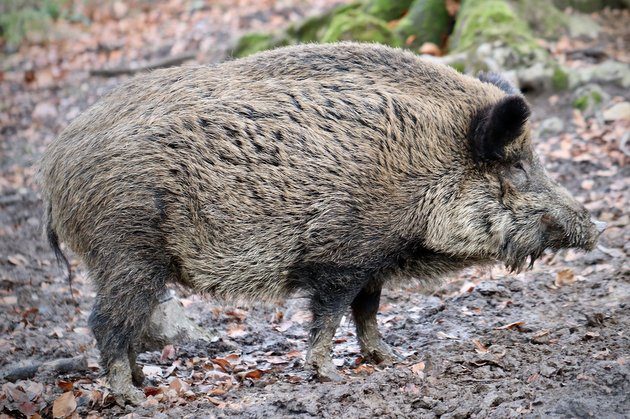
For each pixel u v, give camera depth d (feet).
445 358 36.06
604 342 36.32
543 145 66.03
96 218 34.17
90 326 35.22
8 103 92.73
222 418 31.53
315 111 34.50
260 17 104.22
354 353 40.96
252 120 34.22
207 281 35.14
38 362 40.60
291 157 34.01
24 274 54.90
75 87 95.04
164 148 33.81
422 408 31.37
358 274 35.22
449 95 35.99
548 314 42.22
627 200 55.62
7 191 71.20
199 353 42.19
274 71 35.55
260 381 36.99
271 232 34.37
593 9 85.46
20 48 110.52
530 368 33.81
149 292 34.81
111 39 108.06
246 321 46.44
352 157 34.09
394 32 80.28
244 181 34.04
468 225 35.76
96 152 34.22
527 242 36.55
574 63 76.33
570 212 36.50
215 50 92.17
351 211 34.22
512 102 34.04
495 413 29.71
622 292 43.47
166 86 35.42
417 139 34.86
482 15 76.79
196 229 34.40
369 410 31.04
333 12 84.64
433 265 36.99
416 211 34.83
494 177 36.01
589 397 30.19
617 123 66.85
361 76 35.53
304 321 45.85
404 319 44.52
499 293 45.85
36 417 34.01
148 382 37.81
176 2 115.44
